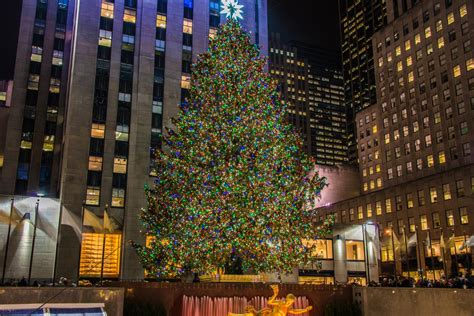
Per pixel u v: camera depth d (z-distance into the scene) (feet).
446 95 301.63
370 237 205.57
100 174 195.72
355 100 622.95
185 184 121.90
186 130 125.49
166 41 223.92
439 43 313.12
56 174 242.58
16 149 239.71
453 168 267.18
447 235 258.16
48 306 53.83
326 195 369.91
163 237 138.10
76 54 206.39
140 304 69.92
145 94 211.20
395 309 76.54
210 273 123.13
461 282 95.96
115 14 219.00
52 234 176.55
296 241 120.78
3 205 171.73
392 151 345.10
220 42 131.03
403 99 340.80
